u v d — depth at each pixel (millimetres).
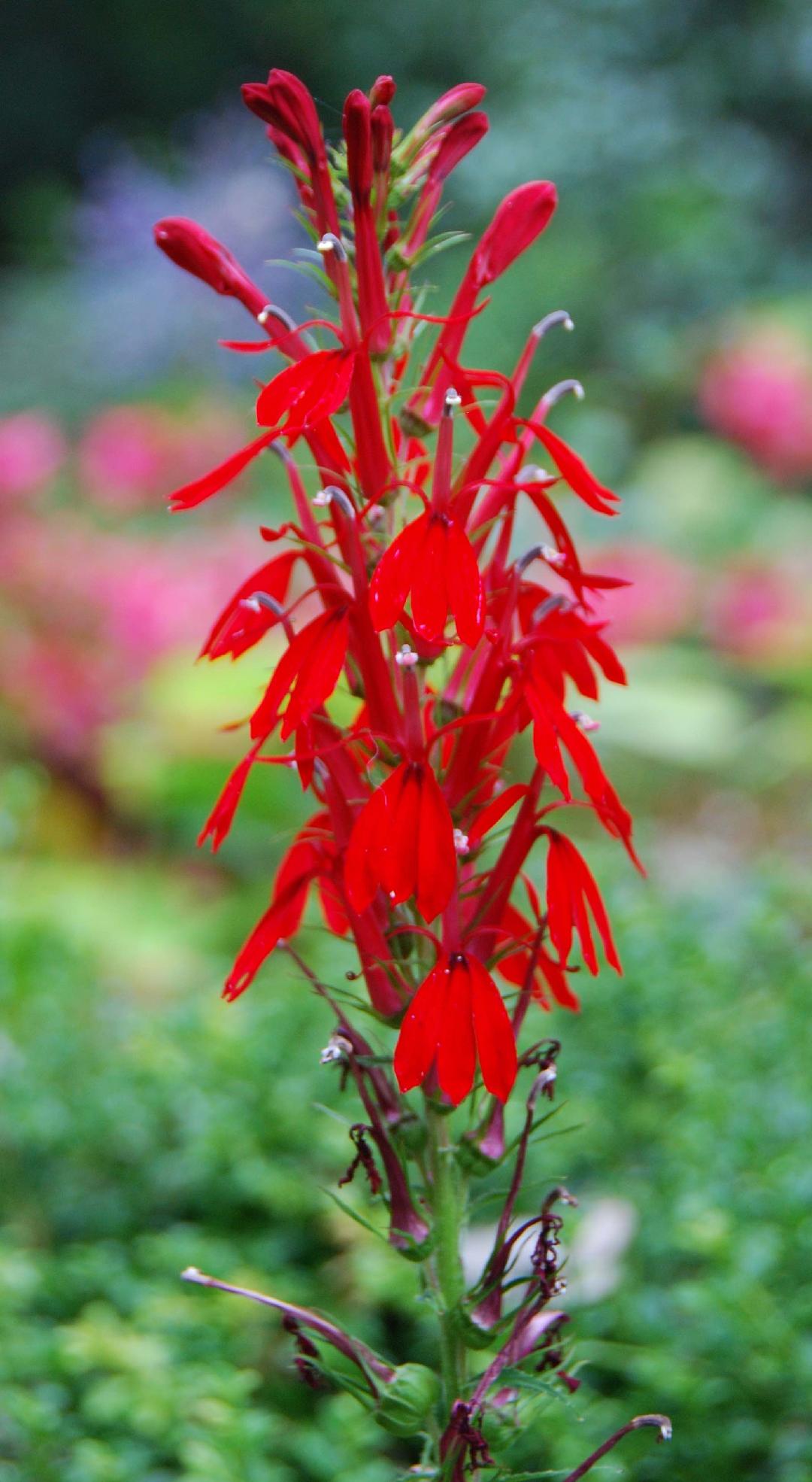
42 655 1509
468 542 515
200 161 2873
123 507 2090
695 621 2029
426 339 570
